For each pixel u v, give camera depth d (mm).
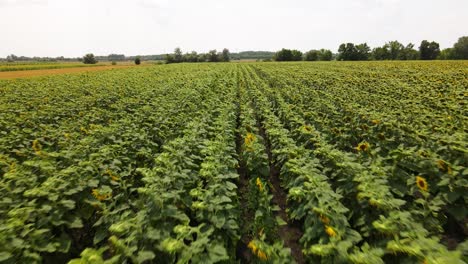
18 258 3846
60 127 10547
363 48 105562
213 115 12438
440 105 12609
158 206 4691
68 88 22375
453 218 5633
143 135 8727
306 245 4480
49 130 9969
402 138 8180
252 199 6367
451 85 18688
